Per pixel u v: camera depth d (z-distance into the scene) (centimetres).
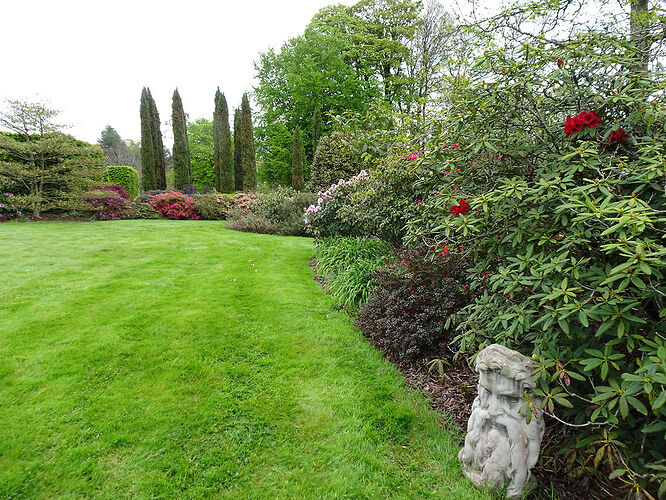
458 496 170
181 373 282
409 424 228
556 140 221
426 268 332
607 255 170
